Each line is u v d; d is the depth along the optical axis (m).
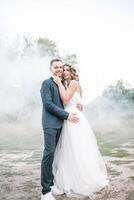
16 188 4.50
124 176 4.99
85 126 4.57
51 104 3.97
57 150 4.48
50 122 3.98
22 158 7.23
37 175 5.33
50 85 4.11
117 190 4.25
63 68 4.63
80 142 4.42
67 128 4.44
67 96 4.35
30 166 6.18
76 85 4.47
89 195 4.13
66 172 4.33
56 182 4.36
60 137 4.46
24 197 4.07
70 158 4.35
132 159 6.55
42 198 3.92
